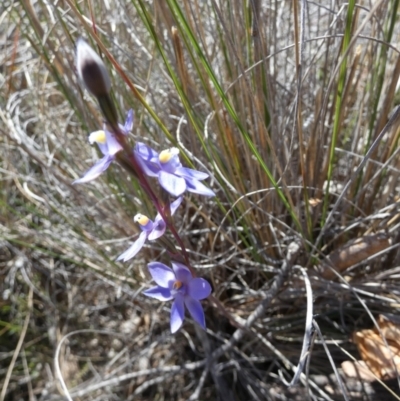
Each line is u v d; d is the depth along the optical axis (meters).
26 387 0.30
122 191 0.27
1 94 0.34
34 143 0.31
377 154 0.23
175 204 0.14
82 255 0.30
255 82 0.21
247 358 0.26
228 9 0.21
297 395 0.24
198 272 0.26
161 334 0.30
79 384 0.29
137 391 0.27
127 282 0.29
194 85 0.25
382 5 0.22
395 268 0.23
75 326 0.32
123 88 0.26
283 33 0.27
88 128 0.26
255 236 0.25
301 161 0.20
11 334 0.32
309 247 0.24
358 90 0.27
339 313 0.25
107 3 0.25
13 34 0.36
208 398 0.27
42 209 0.33
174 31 0.19
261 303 0.23
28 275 0.33
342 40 0.20
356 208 0.24
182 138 0.27
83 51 0.11
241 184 0.23
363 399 0.23
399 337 0.22
